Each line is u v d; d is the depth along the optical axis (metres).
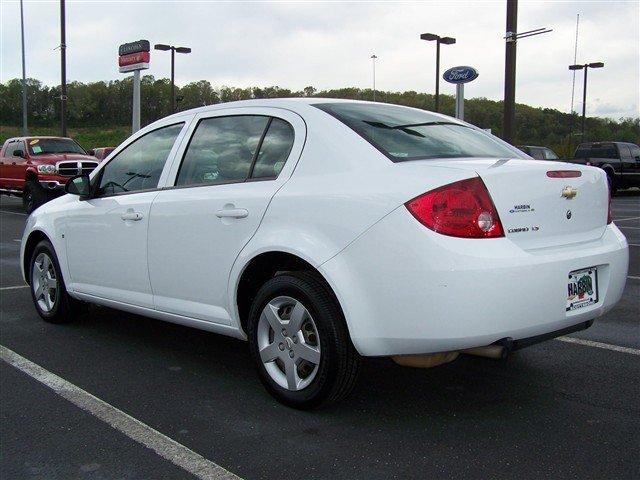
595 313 3.54
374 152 3.45
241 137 4.05
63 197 5.55
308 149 3.64
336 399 3.47
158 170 4.50
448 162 3.37
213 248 3.89
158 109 70.56
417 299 3.05
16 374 4.31
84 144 64.31
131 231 4.47
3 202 20.55
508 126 14.32
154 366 4.46
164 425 3.48
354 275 3.22
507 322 3.06
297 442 3.26
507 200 3.17
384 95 57.69
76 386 4.09
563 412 3.63
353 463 3.04
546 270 3.16
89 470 3.00
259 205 3.65
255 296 3.85
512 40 14.09
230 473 2.96
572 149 33.94
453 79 14.70
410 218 3.07
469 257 3.00
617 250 3.69
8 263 8.84
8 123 84.50
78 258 5.05
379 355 3.24
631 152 24.56
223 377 4.24
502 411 3.65
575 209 3.52
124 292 4.65
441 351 3.11
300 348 3.52
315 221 3.38
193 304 4.11
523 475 2.91
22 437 3.35
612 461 3.04
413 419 3.54
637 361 4.55
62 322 5.56
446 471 2.96
